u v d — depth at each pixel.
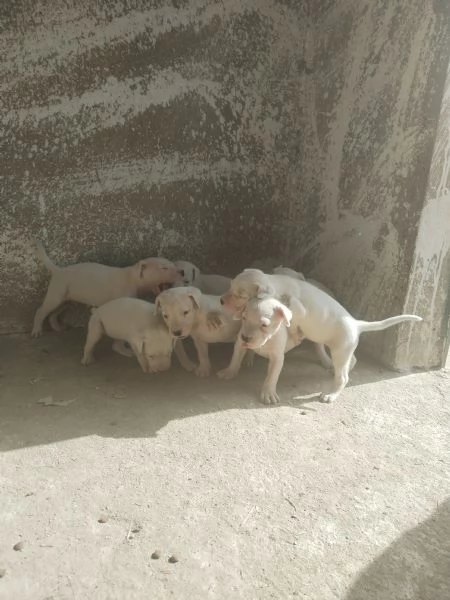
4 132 1.16
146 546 0.69
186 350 1.26
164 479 0.81
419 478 0.84
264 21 1.28
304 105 1.37
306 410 1.02
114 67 1.19
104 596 0.62
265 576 0.66
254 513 0.75
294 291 1.02
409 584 0.65
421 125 1.03
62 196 1.23
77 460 0.85
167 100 1.25
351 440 0.93
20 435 0.91
